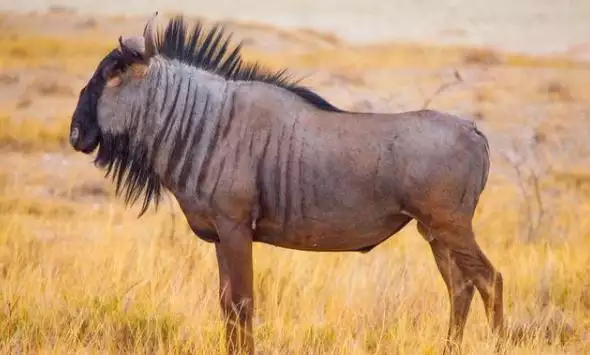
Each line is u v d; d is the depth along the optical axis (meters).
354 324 26.38
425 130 22.84
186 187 23.20
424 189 22.69
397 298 28.27
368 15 190.50
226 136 23.02
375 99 77.44
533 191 52.00
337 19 185.38
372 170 22.73
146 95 23.41
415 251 36.91
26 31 127.31
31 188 50.78
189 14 172.00
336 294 28.84
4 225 38.72
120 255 32.31
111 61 23.45
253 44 117.12
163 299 27.12
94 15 139.88
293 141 22.89
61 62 98.38
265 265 31.45
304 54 109.19
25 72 91.62
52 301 27.00
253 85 23.50
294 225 23.14
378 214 23.02
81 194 50.19
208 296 27.73
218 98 23.34
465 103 78.00
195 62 23.86
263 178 22.92
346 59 107.62
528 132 67.81
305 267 31.81
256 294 29.61
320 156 22.80
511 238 40.88
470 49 115.81
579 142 65.94
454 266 23.55
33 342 25.05
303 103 23.38
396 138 22.81
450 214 22.81
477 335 24.92
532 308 28.31
